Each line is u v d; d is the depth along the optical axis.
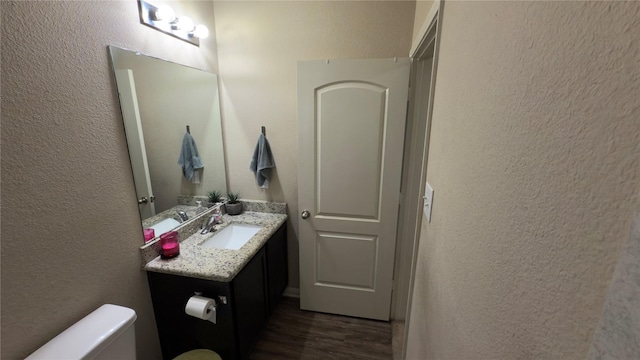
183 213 1.69
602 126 0.26
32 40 0.85
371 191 1.82
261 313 1.75
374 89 1.66
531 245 0.37
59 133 0.94
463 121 0.66
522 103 0.40
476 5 0.59
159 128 1.46
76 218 1.01
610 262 0.25
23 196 0.85
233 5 1.85
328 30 1.76
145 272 1.35
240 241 1.96
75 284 1.02
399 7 1.66
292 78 1.89
